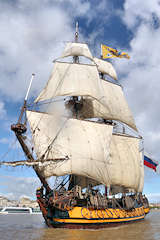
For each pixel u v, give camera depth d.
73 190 27.75
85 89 36.75
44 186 27.16
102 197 28.78
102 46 53.31
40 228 26.84
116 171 37.81
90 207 26.02
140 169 43.06
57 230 24.00
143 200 45.62
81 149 31.52
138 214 36.41
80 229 24.69
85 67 39.09
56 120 32.03
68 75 37.38
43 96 34.91
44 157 29.53
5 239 18.83
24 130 25.77
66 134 31.84
